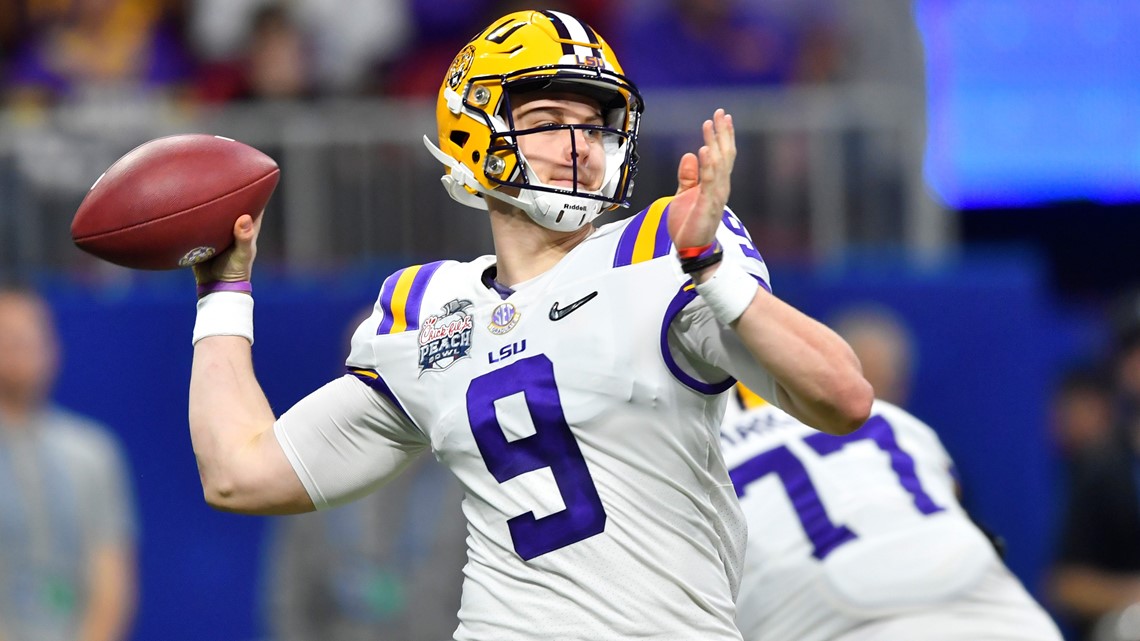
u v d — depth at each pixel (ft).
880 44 94.68
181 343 81.51
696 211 31.14
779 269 88.48
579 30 36.11
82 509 77.92
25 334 76.95
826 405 31.63
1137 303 88.63
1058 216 113.60
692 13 104.58
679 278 33.19
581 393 33.81
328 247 85.76
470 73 36.22
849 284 87.86
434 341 36.11
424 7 105.40
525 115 35.81
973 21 112.27
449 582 74.02
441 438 35.78
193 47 102.37
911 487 48.98
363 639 74.74
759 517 48.26
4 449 76.28
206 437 37.91
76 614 77.15
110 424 80.02
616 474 33.86
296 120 86.17
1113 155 112.98
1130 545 82.48
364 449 37.93
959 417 88.22
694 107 88.84
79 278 83.66
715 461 34.81
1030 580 87.86
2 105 100.73
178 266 38.86
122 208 37.93
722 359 32.86
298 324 83.05
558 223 35.47
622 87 35.83
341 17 102.68
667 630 33.71
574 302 34.32
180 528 79.92
